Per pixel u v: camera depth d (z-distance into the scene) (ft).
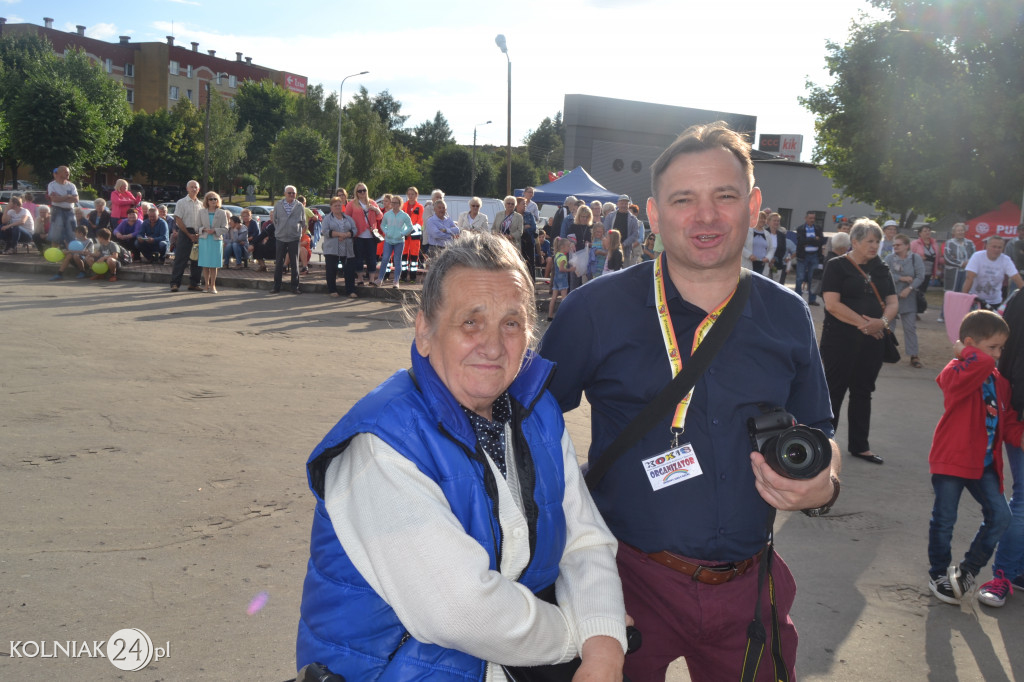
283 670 9.33
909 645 11.08
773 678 6.34
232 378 23.47
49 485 14.30
